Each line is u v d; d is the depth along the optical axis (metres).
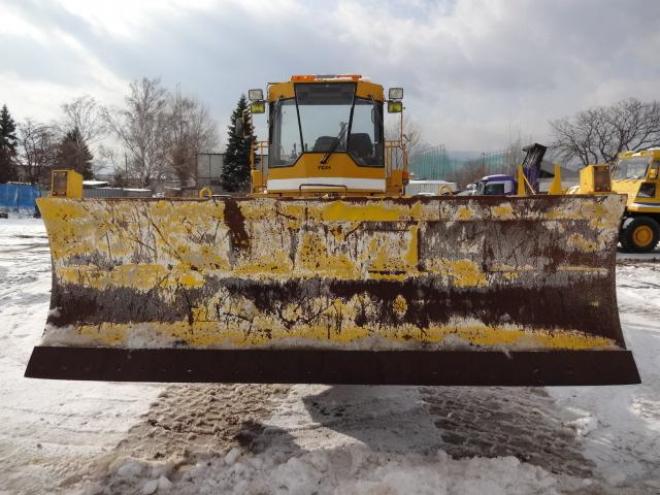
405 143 7.75
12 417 3.69
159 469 2.96
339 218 3.13
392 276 3.12
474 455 3.17
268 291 3.15
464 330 3.06
